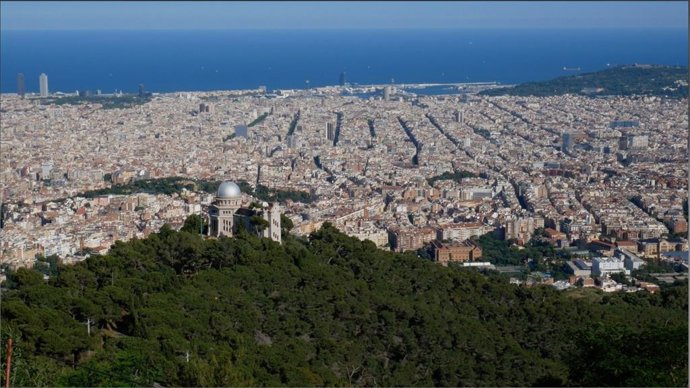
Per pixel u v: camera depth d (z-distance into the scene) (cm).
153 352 18412
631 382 15612
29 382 16550
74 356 18812
